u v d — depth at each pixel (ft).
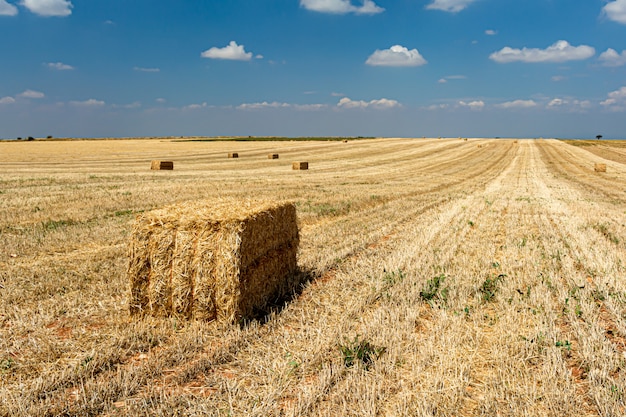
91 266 26.40
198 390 13.74
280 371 14.57
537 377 14.29
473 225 43.42
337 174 104.94
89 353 15.69
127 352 15.99
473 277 25.41
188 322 19.07
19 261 27.61
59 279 23.79
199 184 73.61
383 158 163.94
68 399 13.01
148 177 87.66
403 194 68.18
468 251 32.32
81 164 129.08
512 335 17.35
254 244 20.51
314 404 12.75
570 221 45.16
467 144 242.37
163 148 211.82
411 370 14.83
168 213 20.27
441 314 19.47
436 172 117.70
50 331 17.51
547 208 55.21
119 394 13.28
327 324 18.62
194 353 16.07
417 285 23.43
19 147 214.69
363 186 78.59
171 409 12.58
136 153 179.83
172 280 19.08
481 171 123.13
